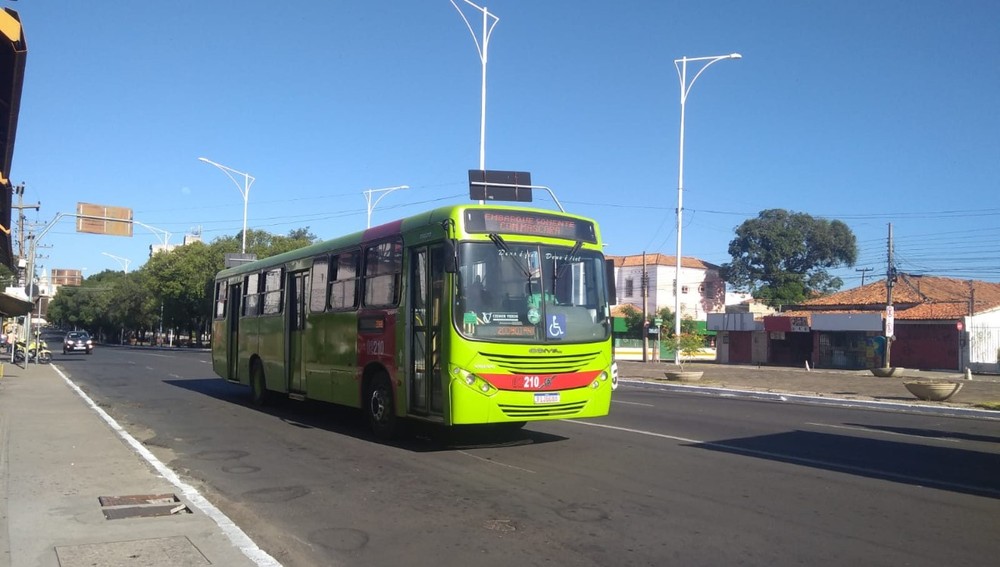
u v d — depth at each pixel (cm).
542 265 1041
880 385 2719
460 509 740
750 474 912
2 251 1719
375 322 1166
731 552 605
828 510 738
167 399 1839
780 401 2145
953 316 4450
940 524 689
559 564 577
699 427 1377
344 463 981
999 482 880
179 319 7625
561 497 787
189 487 804
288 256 1534
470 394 962
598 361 1064
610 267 1114
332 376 1302
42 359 3650
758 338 5400
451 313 973
